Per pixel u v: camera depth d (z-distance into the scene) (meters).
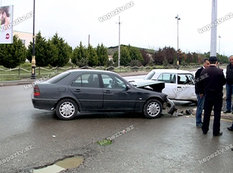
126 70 43.19
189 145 5.62
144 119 8.16
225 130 7.00
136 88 8.27
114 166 4.39
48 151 5.01
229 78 8.73
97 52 51.44
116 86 8.13
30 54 33.59
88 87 7.90
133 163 4.54
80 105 7.80
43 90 7.60
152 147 5.42
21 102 10.83
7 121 7.32
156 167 4.39
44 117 7.96
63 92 7.68
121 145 5.49
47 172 4.11
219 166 4.50
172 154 5.04
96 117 8.23
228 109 8.91
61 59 35.94
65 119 7.70
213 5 10.48
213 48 10.52
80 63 38.97
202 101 7.20
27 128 6.62
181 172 4.22
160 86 8.84
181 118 8.43
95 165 4.41
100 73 8.13
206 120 6.54
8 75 25.53
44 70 32.47
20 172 4.09
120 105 8.09
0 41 24.47
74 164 4.45
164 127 7.16
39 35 33.41
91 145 5.43
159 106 8.41
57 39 36.84
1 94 13.58
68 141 5.65
